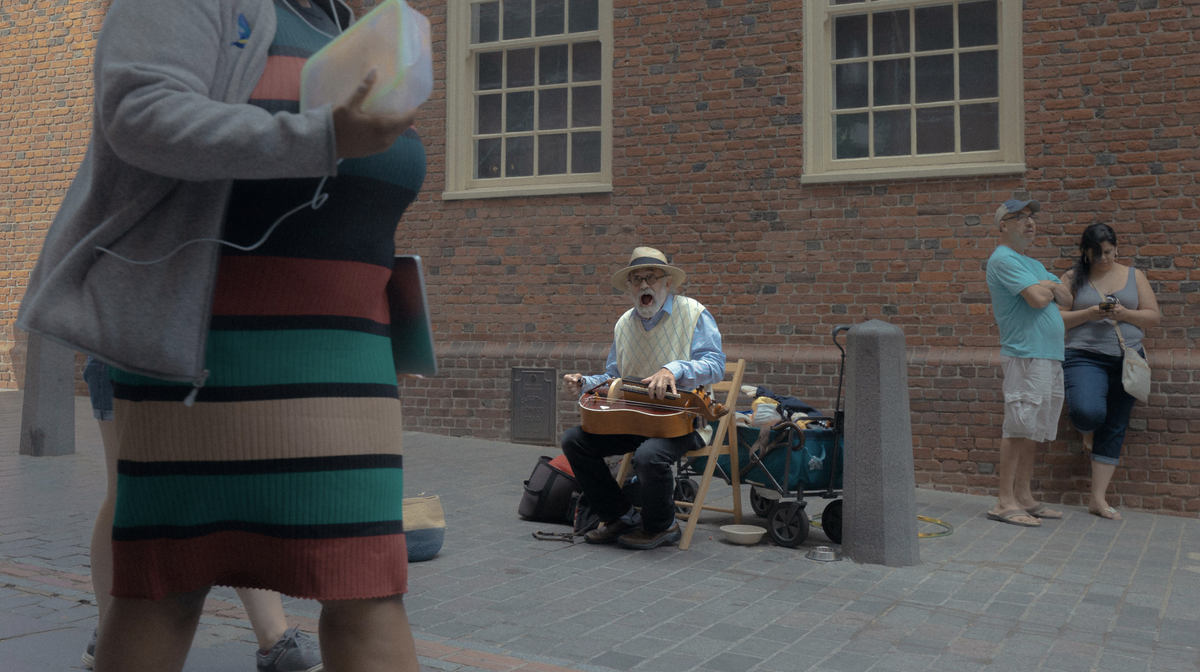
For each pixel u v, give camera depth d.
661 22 8.14
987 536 5.61
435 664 3.18
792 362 7.57
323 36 1.50
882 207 7.41
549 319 8.59
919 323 7.30
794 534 5.18
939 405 7.13
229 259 1.34
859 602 4.14
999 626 3.83
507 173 8.91
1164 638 3.70
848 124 7.66
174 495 1.37
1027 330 5.96
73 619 3.38
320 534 1.36
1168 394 6.52
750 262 7.82
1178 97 6.62
